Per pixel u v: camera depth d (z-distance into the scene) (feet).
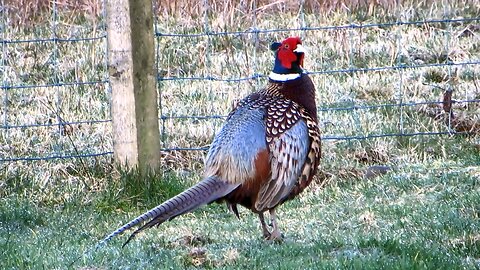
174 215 25.68
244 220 31.73
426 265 24.66
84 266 25.77
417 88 46.11
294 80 29.32
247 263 25.68
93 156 36.47
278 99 28.99
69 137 37.96
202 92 46.50
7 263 25.80
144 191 33.78
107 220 32.14
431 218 30.04
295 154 28.30
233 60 50.29
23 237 29.71
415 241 27.48
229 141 27.48
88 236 29.89
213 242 28.55
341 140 39.75
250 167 27.40
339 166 37.32
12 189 35.09
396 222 29.99
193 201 26.21
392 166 37.60
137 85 33.88
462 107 43.73
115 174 34.55
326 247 26.96
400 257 25.66
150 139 34.22
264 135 27.76
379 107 42.32
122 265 25.77
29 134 41.45
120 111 34.04
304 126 28.73
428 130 41.42
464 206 31.04
